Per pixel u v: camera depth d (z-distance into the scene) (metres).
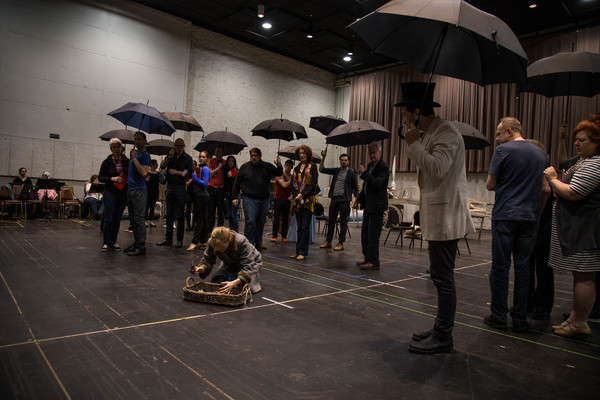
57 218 9.37
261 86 14.46
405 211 11.86
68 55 10.38
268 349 2.16
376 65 15.52
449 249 2.20
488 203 11.99
